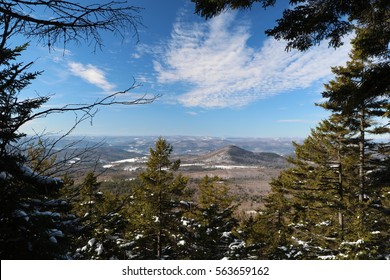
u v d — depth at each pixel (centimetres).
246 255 1727
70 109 252
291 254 1691
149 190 1480
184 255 1722
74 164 274
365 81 535
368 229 1238
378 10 424
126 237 1605
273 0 429
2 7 252
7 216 296
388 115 1100
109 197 1239
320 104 1508
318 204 1694
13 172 308
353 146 1570
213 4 427
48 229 327
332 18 457
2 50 276
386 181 720
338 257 1155
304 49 515
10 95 284
